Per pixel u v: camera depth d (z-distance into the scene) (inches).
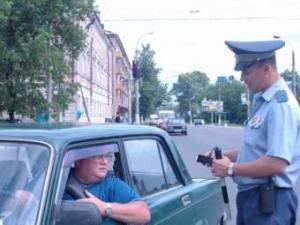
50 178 120.0
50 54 698.8
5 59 677.3
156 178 173.0
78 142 133.3
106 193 145.9
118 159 155.0
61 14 711.1
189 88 6825.8
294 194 159.6
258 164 151.3
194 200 187.8
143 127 175.8
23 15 687.1
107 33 2893.7
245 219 160.1
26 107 729.0
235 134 2261.3
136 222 141.4
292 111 151.6
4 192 121.0
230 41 159.5
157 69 3582.7
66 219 116.3
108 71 2856.8
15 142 126.3
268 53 154.7
